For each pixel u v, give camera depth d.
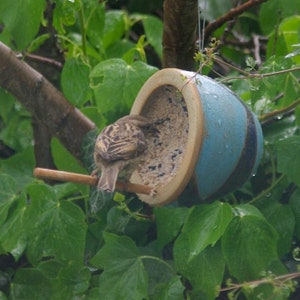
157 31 11.55
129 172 8.47
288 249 9.19
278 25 10.35
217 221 8.45
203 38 9.56
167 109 8.77
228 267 8.70
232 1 11.22
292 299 9.48
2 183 9.59
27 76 9.88
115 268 8.95
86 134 9.81
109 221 9.41
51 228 9.28
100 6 10.81
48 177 8.07
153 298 9.04
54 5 10.24
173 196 8.17
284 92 9.40
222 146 8.05
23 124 11.62
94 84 10.15
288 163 9.07
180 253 8.84
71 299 9.35
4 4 9.38
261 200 9.40
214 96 8.12
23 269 9.57
